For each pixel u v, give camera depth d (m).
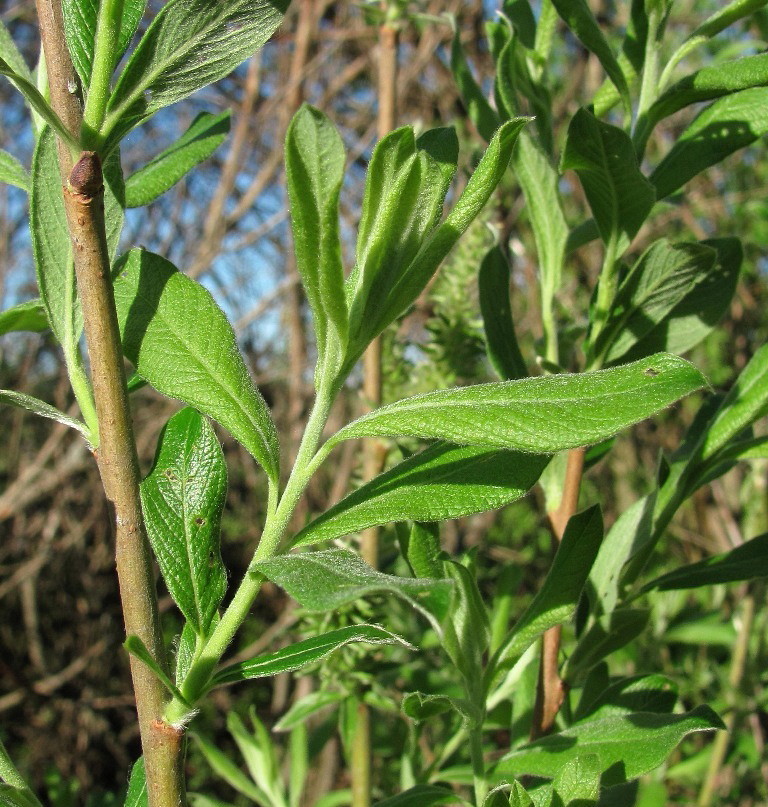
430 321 0.29
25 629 0.82
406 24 0.32
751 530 0.40
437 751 0.30
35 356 0.82
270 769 0.31
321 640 0.13
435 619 0.10
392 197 0.13
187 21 0.13
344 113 0.83
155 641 0.13
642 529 0.20
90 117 0.13
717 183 0.68
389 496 0.14
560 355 0.23
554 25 0.22
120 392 0.13
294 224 0.12
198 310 0.15
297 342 0.61
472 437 0.12
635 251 0.65
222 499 0.14
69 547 0.81
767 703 0.38
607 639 0.20
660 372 0.13
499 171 0.13
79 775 0.76
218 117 0.19
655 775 0.38
